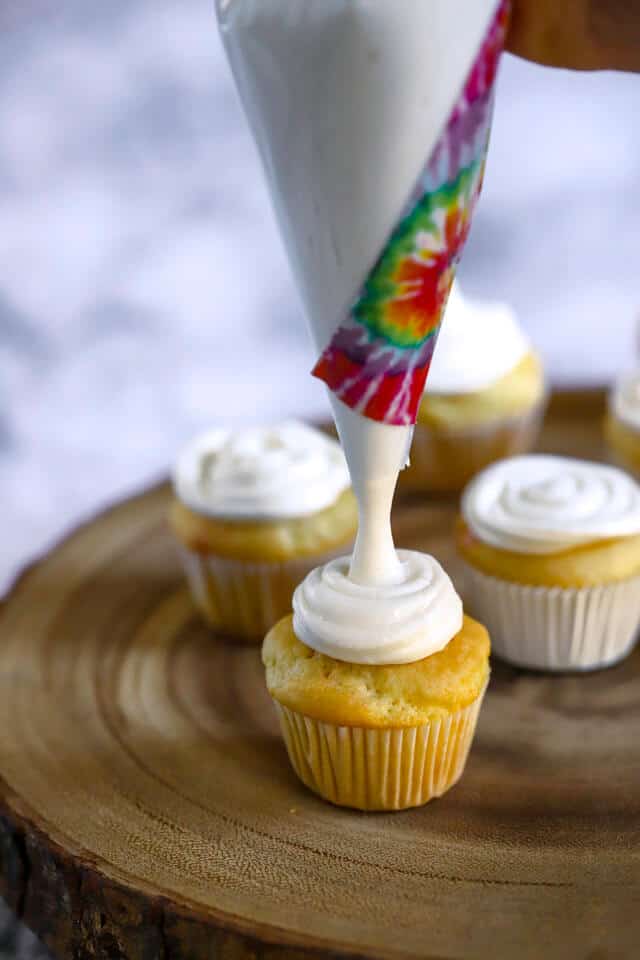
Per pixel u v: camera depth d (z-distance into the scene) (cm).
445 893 50
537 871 51
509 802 54
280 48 46
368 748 52
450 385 67
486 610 60
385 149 46
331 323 48
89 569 65
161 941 50
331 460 62
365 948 48
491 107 47
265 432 63
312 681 52
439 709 52
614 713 58
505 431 68
